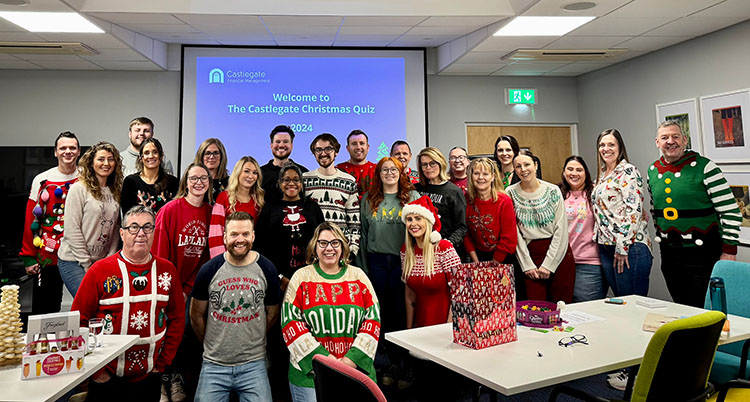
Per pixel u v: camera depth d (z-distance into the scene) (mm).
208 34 4703
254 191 2900
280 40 5008
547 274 3145
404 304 3045
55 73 5203
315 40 5027
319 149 3107
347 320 2229
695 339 1504
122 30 4328
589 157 5875
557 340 1898
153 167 3043
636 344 1835
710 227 3064
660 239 3295
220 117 5211
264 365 2363
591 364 1616
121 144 5246
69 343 1642
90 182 2938
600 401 1631
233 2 4008
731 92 4141
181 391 2812
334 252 2262
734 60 4121
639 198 3148
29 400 1404
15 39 4277
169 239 2742
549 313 2080
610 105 5504
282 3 4051
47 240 3291
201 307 2365
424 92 5484
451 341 1921
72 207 2871
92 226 2932
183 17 4082
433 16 4129
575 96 6055
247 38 4895
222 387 2264
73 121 5215
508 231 3170
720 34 4234
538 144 6020
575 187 3465
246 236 2283
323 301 2234
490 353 1750
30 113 5176
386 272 3072
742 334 1910
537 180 3258
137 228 2082
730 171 4176
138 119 3783
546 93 5980
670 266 3246
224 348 2277
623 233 3133
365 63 5398
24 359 1562
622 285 3201
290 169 2844
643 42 4613
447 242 2709
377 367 3258
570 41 4570
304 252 2809
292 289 2256
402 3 4094
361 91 5395
